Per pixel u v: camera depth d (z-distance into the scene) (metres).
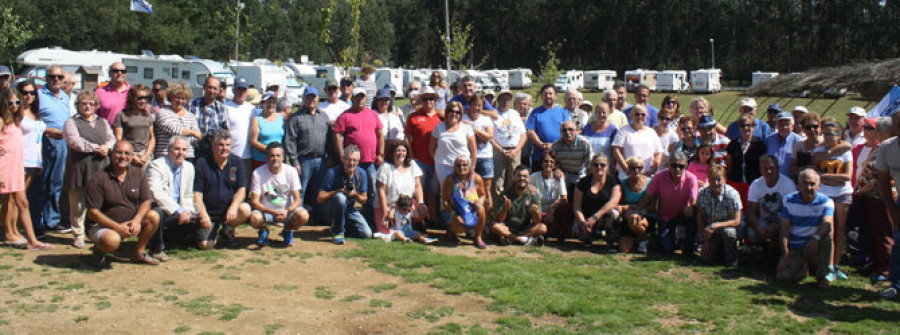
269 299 5.53
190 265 6.42
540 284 6.06
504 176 8.71
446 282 6.03
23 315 4.98
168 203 6.48
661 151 8.12
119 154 6.11
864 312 5.42
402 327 4.99
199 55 53.44
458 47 26.19
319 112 8.56
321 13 16.72
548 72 26.59
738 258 7.16
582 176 8.00
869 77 12.08
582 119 9.47
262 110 8.73
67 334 4.69
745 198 7.59
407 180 7.91
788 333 4.95
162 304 5.32
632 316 5.25
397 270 6.45
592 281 6.23
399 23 75.62
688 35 69.44
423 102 8.39
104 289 5.62
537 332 4.88
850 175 6.59
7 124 6.44
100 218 6.10
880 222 6.32
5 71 7.70
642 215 7.46
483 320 5.14
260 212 7.06
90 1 44.72
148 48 49.59
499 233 7.67
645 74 48.66
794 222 6.24
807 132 7.06
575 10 71.62
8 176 6.51
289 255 6.91
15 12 40.50
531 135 8.70
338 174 7.62
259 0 60.81
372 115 8.41
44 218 7.45
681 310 5.42
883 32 60.66
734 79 70.75
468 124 8.28
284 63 37.66
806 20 63.94
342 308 5.37
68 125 6.68
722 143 7.73
